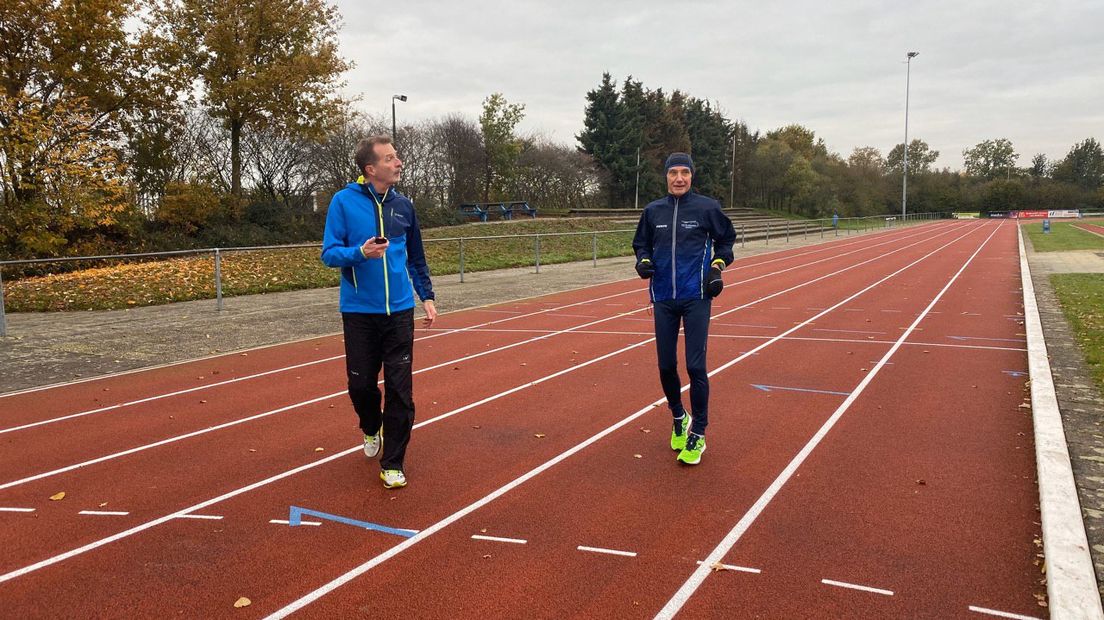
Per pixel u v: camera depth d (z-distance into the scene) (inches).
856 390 248.5
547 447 190.9
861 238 1587.1
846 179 3048.7
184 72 889.5
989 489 156.6
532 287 623.2
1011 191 3863.2
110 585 119.8
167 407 236.4
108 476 172.1
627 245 1144.2
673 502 152.3
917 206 3767.2
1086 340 315.6
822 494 155.4
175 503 155.0
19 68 741.9
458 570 123.6
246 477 170.9
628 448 189.3
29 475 173.2
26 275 654.5
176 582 120.6
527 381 269.1
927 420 211.0
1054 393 225.6
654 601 112.6
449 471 173.2
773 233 1679.4
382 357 167.6
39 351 333.1
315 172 1182.9
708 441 194.2
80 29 763.4
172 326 409.1
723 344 340.2
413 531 139.6
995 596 112.4
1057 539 125.5
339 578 121.3
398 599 114.1
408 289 165.9
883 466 172.2
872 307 470.6
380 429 182.5
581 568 123.7
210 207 911.0
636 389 255.0
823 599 112.3
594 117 2277.3
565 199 2049.7
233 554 130.6
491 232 1091.3
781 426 207.2
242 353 331.3
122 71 836.6
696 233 171.9
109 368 296.8
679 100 2738.7
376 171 158.4
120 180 773.9
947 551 127.7
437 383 266.8
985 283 611.2
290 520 145.4
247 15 920.3
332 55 973.2
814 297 533.0
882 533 135.5
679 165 171.8
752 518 143.5
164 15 901.8
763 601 112.0
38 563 127.8
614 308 483.8
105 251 768.3
